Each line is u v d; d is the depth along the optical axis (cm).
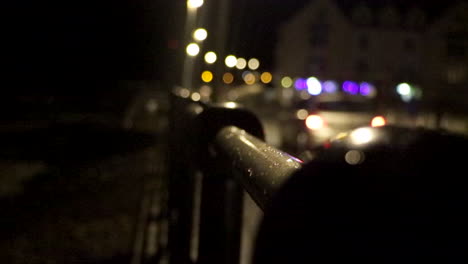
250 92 4469
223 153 175
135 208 840
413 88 5019
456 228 56
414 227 57
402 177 70
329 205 62
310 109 1642
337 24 6462
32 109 2734
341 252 59
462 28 5588
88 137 1909
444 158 97
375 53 6431
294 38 6538
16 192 960
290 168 97
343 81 6475
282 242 68
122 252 616
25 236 679
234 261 212
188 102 368
